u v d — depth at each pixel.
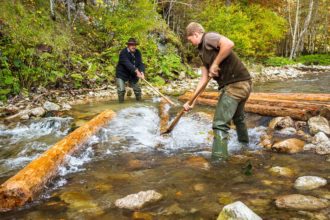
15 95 7.58
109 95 8.49
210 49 3.32
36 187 2.67
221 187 2.72
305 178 2.72
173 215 2.26
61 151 3.38
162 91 9.34
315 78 13.01
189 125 4.97
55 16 11.16
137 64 7.29
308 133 4.30
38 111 5.97
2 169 3.37
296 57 30.48
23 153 3.92
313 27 36.69
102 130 4.76
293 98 5.73
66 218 2.27
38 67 8.41
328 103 4.78
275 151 3.67
